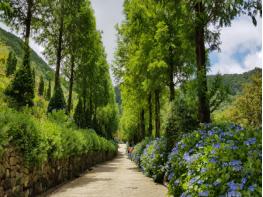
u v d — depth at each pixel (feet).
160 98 84.33
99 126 132.36
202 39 35.09
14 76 47.85
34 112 47.21
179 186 23.17
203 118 33.60
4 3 26.37
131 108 116.57
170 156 28.99
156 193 33.37
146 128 125.29
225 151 16.16
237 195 12.66
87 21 83.41
